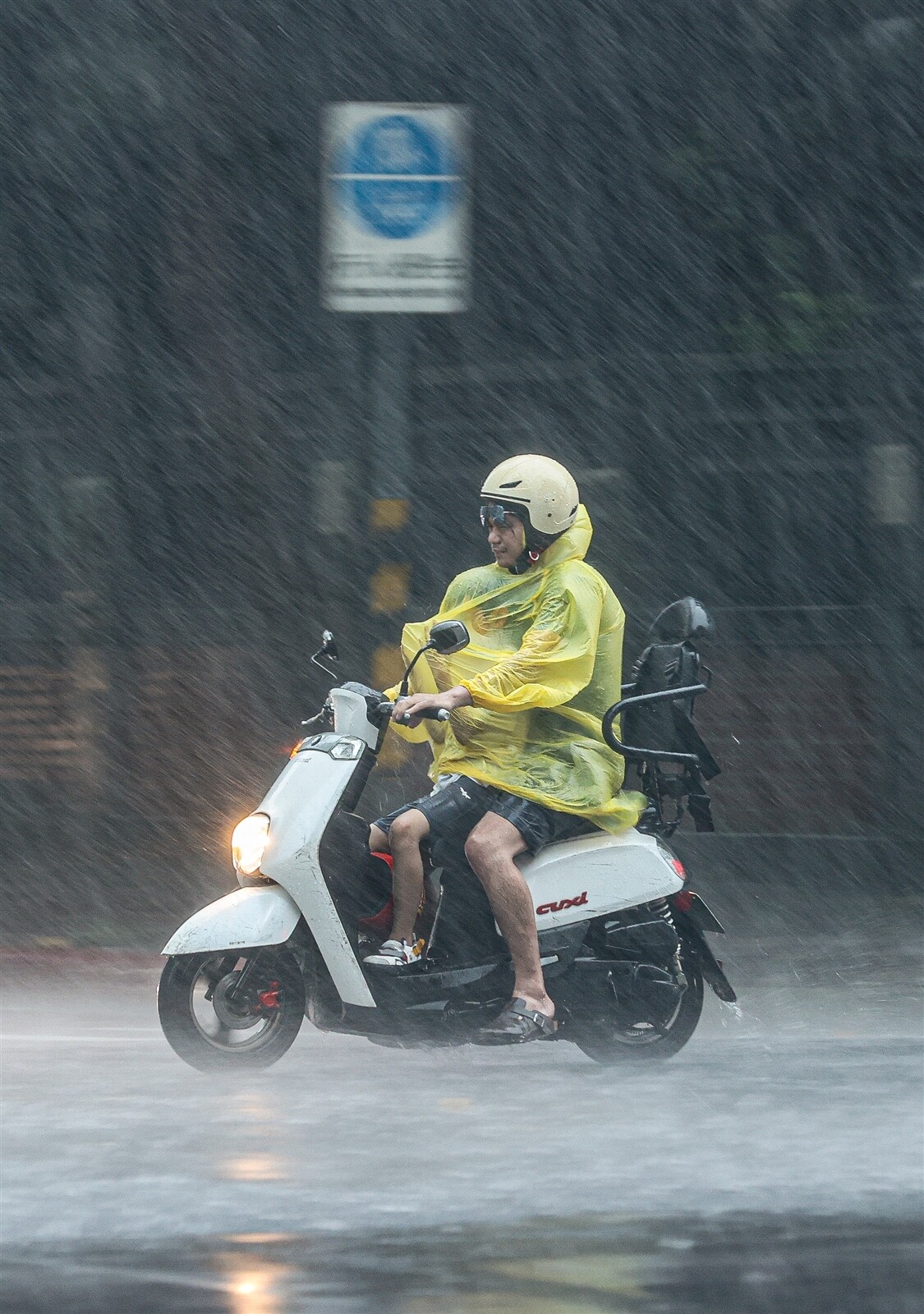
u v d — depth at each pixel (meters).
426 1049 25.89
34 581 55.06
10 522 55.03
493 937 25.59
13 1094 23.89
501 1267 16.36
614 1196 18.70
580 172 54.81
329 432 49.66
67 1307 15.27
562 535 26.31
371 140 35.69
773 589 54.22
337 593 49.19
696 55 53.75
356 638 46.78
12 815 53.97
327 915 24.64
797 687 54.00
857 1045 28.53
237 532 52.31
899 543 53.28
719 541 54.53
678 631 27.20
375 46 51.72
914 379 53.16
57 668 54.78
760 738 54.16
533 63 54.03
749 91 53.84
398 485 40.50
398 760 34.12
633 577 54.88
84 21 51.16
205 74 48.78
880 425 53.41
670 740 26.78
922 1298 15.64
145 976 36.53
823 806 53.53
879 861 51.41
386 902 25.33
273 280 51.03
